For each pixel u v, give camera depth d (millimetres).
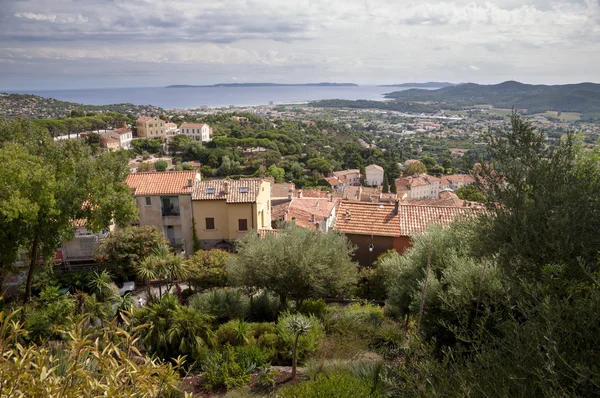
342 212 22281
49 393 3762
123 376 4395
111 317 15758
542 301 4711
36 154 18953
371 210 22312
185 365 11836
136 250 23312
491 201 8336
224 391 10453
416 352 5562
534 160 8180
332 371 8828
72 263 26625
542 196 7523
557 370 3941
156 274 19734
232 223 27547
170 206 28250
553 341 3775
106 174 18953
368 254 20859
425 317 9758
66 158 18172
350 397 6789
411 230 20391
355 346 11828
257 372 11148
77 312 15555
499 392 4227
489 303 8008
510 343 4625
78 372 4078
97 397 3877
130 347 4832
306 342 11844
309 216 33500
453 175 103625
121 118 126812
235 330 12781
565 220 6555
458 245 12180
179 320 12164
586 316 4238
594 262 6270
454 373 4781
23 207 14625
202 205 27688
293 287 15352
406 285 12664
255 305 15922
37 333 13094
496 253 7684
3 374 3723
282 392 7941
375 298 18125
